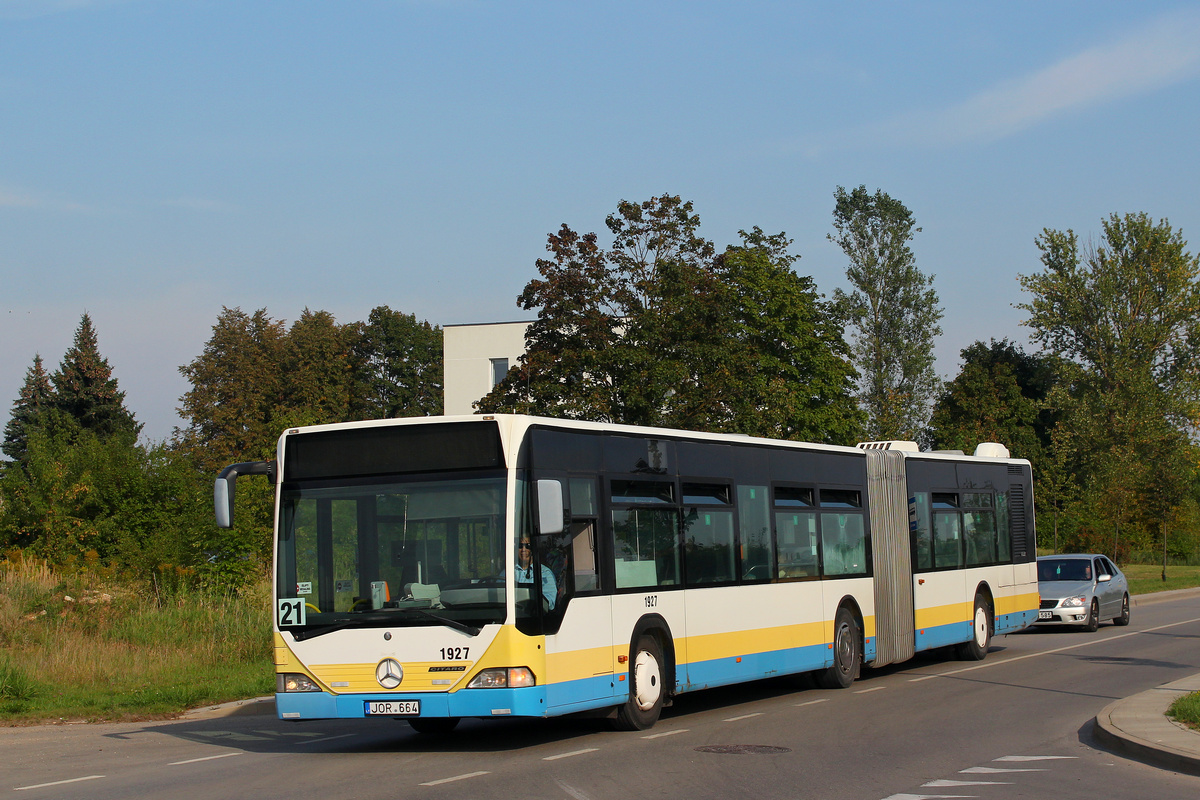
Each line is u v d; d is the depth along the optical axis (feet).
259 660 69.62
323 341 245.45
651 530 44.98
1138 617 106.42
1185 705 41.88
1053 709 48.44
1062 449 163.43
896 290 233.76
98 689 59.72
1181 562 202.18
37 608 73.87
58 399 220.23
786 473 54.95
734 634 49.26
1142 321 216.95
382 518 38.91
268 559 101.04
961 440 227.61
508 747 40.37
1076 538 165.78
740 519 50.93
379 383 263.70
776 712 49.08
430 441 38.96
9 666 59.00
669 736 41.98
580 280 101.91
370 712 37.81
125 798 31.86
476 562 37.81
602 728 44.47
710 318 103.50
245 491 105.91
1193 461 162.20
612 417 98.63
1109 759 36.35
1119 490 152.46
